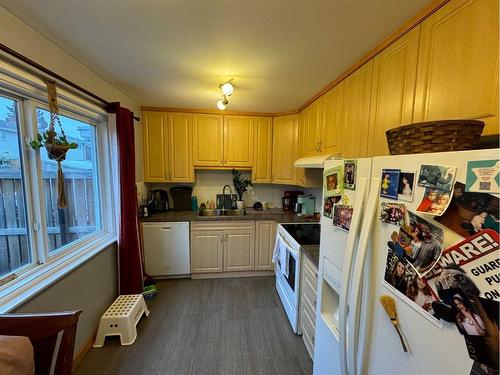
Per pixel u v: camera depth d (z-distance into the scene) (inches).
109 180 89.4
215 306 97.9
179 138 123.2
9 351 25.1
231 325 86.1
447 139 27.9
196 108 122.7
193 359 70.6
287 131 125.0
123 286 89.9
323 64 67.6
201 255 120.4
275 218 119.2
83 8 44.9
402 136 31.8
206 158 126.9
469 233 19.4
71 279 64.1
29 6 44.3
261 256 125.0
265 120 130.0
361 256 30.3
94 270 75.8
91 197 85.6
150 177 122.6
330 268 44.2
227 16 47.1
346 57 63.2
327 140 85.7
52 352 30.9
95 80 77.0
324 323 46.9
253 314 92.7
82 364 67.7
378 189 30.0
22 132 55.4
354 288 30.9
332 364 43.7
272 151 131.7
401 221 26.0
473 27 34.0
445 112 39.0
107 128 87.3
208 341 78.0
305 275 75.4
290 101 106.1
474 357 18.8
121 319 76.2
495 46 31.3
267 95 97.3
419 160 24.0
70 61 64.7
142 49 61.0
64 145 57.6
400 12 44.4
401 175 26.2
